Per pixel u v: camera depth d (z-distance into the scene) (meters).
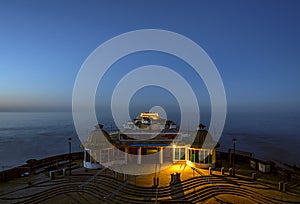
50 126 186.88
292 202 26.77
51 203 27.61
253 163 37.78
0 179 33.22
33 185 31.92
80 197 28.94
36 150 89.81
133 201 27.36
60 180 33.09
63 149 92.12
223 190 29.92
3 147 95.56
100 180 32.44
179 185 30.39
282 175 34.53
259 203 27.06
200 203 26.94
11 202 27.59
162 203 26.23
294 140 117.25
